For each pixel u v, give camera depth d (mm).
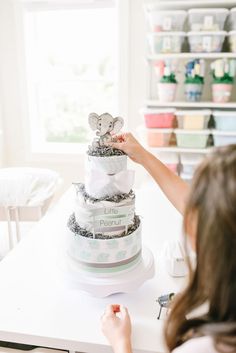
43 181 1881
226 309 513
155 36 2166
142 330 865
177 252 1116
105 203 937
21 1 2582
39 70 2875
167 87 2256
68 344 837
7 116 2832
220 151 535
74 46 2799
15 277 1080
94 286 937
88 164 957
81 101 2922
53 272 1108
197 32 2109
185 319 592
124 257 967
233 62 2172
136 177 2656
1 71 2734
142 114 2314
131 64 2584
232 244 488
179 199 1076
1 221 2229
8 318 902
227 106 2219
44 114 2994
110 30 2719
